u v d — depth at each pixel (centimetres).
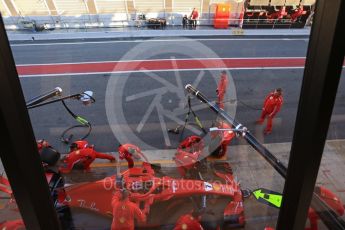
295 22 884
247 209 503
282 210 191
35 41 930
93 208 467
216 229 456
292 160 171
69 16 984
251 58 955
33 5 935
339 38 126
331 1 121
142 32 1114
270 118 698
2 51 133
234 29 1021
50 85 869
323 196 367
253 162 608
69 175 577
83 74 938
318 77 139
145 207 451
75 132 751
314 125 150
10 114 142
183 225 405
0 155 148
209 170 575
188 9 1108
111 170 621
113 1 1054
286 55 898
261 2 915
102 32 1073
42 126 762
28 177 160
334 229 337
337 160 498
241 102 827
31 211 170
